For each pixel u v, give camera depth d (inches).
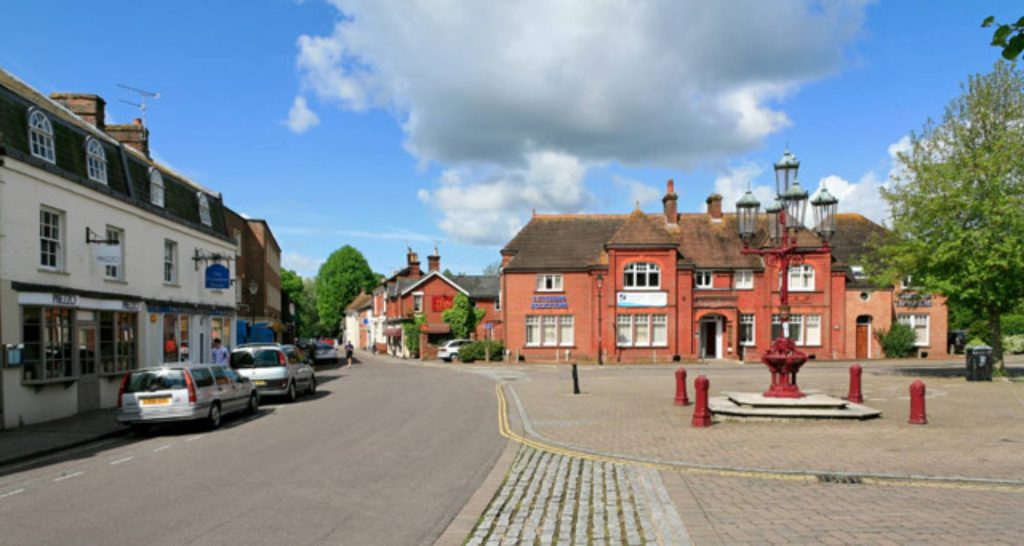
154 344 840.9
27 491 349.1
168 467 410.0
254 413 707.4
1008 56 175.0
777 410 568.1
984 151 952.3
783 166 620.4
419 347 2218.3
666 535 252.5
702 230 1715.1
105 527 276.5
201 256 986.7
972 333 1769.2
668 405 687.7
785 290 631.2
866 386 885.8
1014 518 265.6
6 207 577.3
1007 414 595.8
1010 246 887.7
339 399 840.9
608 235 1728.6
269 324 1557.6
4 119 585.9
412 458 428.8
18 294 586.9
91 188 701.9
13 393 583.2
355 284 3649.1
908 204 986.7
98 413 682.8
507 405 730.8
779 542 239.5
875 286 1624.0
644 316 1609.3
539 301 1659.7
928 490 316.8
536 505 308.5
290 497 325.4
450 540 255.9
